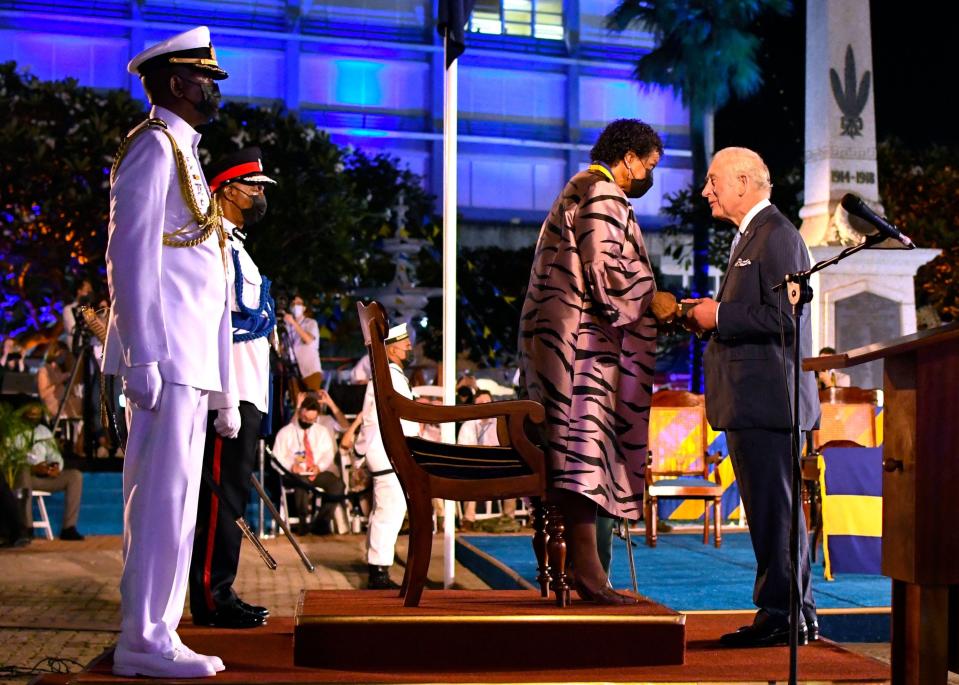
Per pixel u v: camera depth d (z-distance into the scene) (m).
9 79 20.69
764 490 4.50
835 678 3.93
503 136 40.34
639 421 4.38
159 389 3.76
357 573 9.63
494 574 8.41
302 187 20.81
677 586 7.13
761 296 4.54
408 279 22.67
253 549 11.00
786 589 4.47
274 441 12.41
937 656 3.34
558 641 3.97
